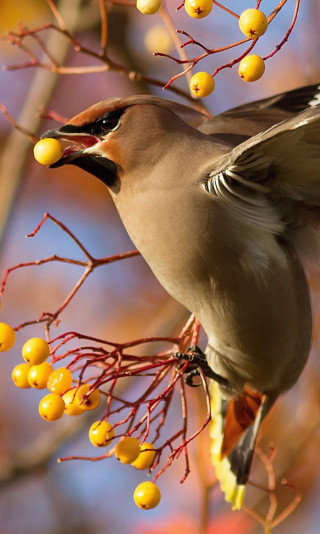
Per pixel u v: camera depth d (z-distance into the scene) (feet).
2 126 48.93
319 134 27.81
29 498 47.29
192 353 29.32
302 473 43.45
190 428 43.60
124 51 47.29
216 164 30.22
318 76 44.86
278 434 42.65
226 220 30.09
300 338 31.96
